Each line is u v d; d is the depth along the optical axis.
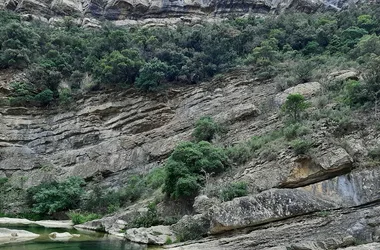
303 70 39.72
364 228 18.53
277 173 24.66
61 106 47.50
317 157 23.75
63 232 24.97
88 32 58.38
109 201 34.00
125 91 46.56
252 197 21.12
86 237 23.16
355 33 45.19
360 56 39.81
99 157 41.97
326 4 62.75
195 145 29.25
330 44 45.53
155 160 40.09
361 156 23.34
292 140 26.25
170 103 45.53
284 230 19.70
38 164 42.72
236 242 19.44
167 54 48.09
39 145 45.00
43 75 48.62
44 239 21.25
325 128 25.97
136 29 59.44
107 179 40.28
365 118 26.11
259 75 42.91
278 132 29.98
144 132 43.72
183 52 48.78
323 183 22.11
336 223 19.44
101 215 32.09
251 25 52.22
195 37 49.75
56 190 36.16
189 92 45.53
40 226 28.84
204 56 46.91
